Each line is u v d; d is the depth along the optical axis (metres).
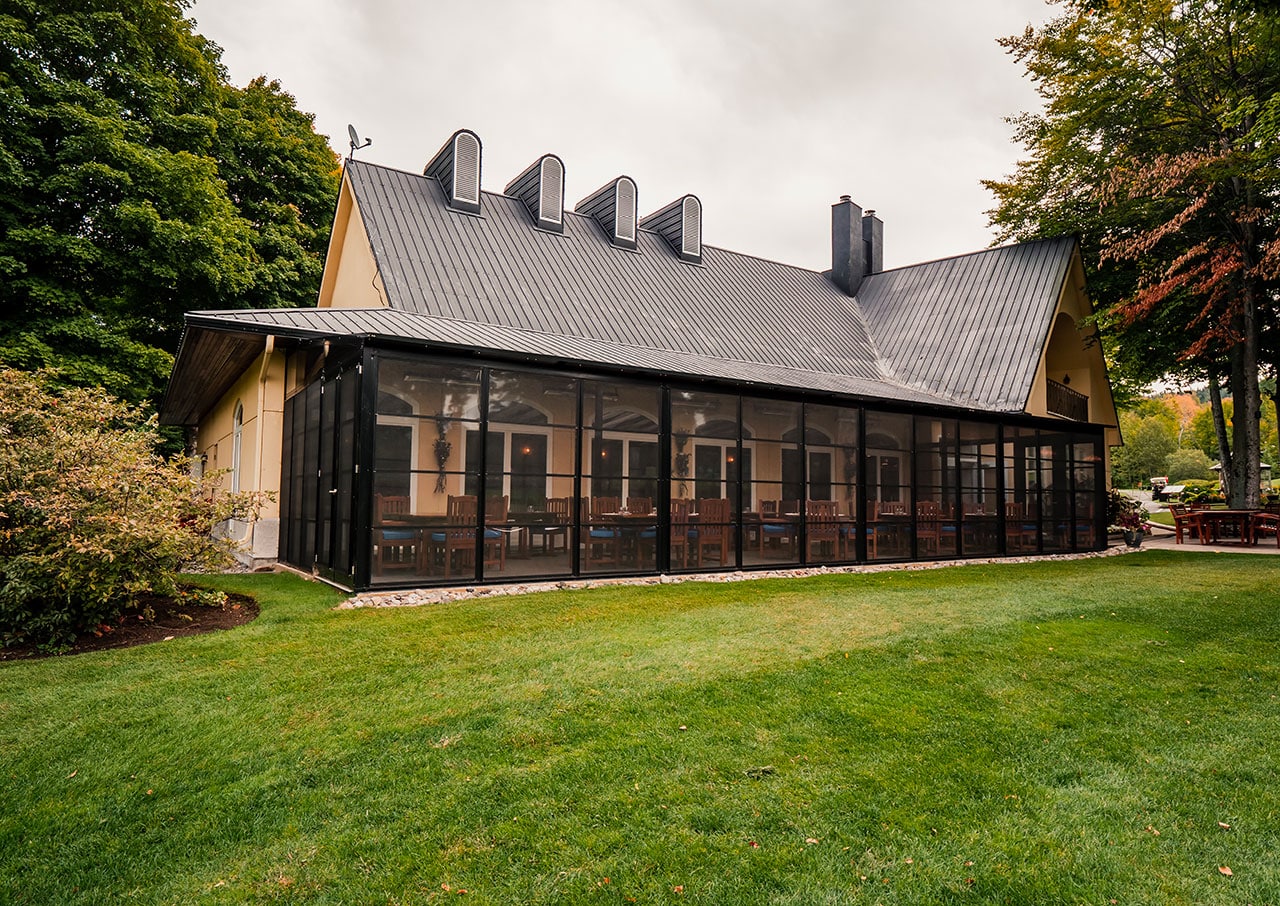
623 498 12.23
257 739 4.18
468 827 3.21
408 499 9.66
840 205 24.59
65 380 15.98
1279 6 9.14
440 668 5.57
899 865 2.96
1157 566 13.49
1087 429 17.42
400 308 13.33
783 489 13.30
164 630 6.82
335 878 2.83
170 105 19.62
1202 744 4.34
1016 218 22.55
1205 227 18.22
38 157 16.61
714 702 4.86
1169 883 2.88
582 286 16.89
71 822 3.27
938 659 6.06
